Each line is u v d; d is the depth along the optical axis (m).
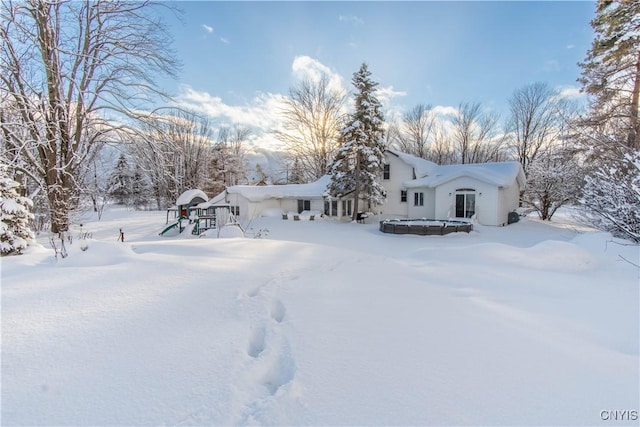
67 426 1.76
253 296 3.96
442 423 1.85
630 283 4.99
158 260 4.79
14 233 6.54
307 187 24.89
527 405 2.01
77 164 12.27
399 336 2.96
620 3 14.52
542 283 4.98
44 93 11.47
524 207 23.69
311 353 2.63
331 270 5.42
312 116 33.81
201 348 2.63
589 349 2.80
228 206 18.30
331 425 1.83
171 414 1.91
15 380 2.11
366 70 20.34
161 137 13.03
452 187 19.14
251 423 1.86
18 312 2.96
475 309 3.76
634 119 13.32
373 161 20.34
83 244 5.17
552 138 27.62
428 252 7.61
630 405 2.02
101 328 2.82
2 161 9.85
